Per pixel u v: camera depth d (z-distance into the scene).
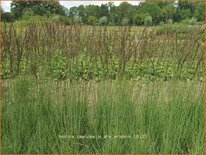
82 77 4.86
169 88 4.75
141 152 4.30
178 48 4.79
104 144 4.43
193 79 4.88
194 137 4.59
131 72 4.82
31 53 4.65
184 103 4.65
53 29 4.62
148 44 4.73
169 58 4.87
